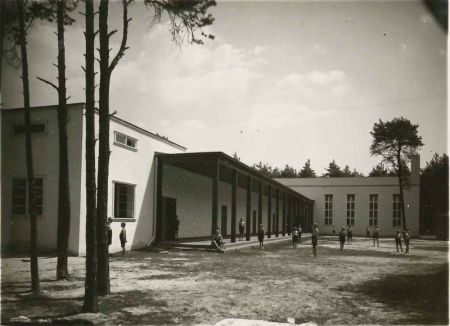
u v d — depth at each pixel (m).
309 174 96.25
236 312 8.06
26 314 7.73
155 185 22.66
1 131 17.80
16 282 10.75
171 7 10.66
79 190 16.80
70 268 13.24
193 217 27.86
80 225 16.69
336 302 9.10
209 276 12.35
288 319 7.61
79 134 17.05
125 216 20.42
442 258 20.23
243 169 25.12
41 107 17.58
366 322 7.52
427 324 7.36
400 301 9.25
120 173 19.52
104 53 9.39
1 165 17.73
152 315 7.73
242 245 23.73
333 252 23.53
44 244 17.00
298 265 15.94
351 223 51.72
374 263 17.42
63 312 7.89
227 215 34.66
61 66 11.16
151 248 20.92
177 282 11.20
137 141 21.08
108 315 7.71
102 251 9.43
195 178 28.27
